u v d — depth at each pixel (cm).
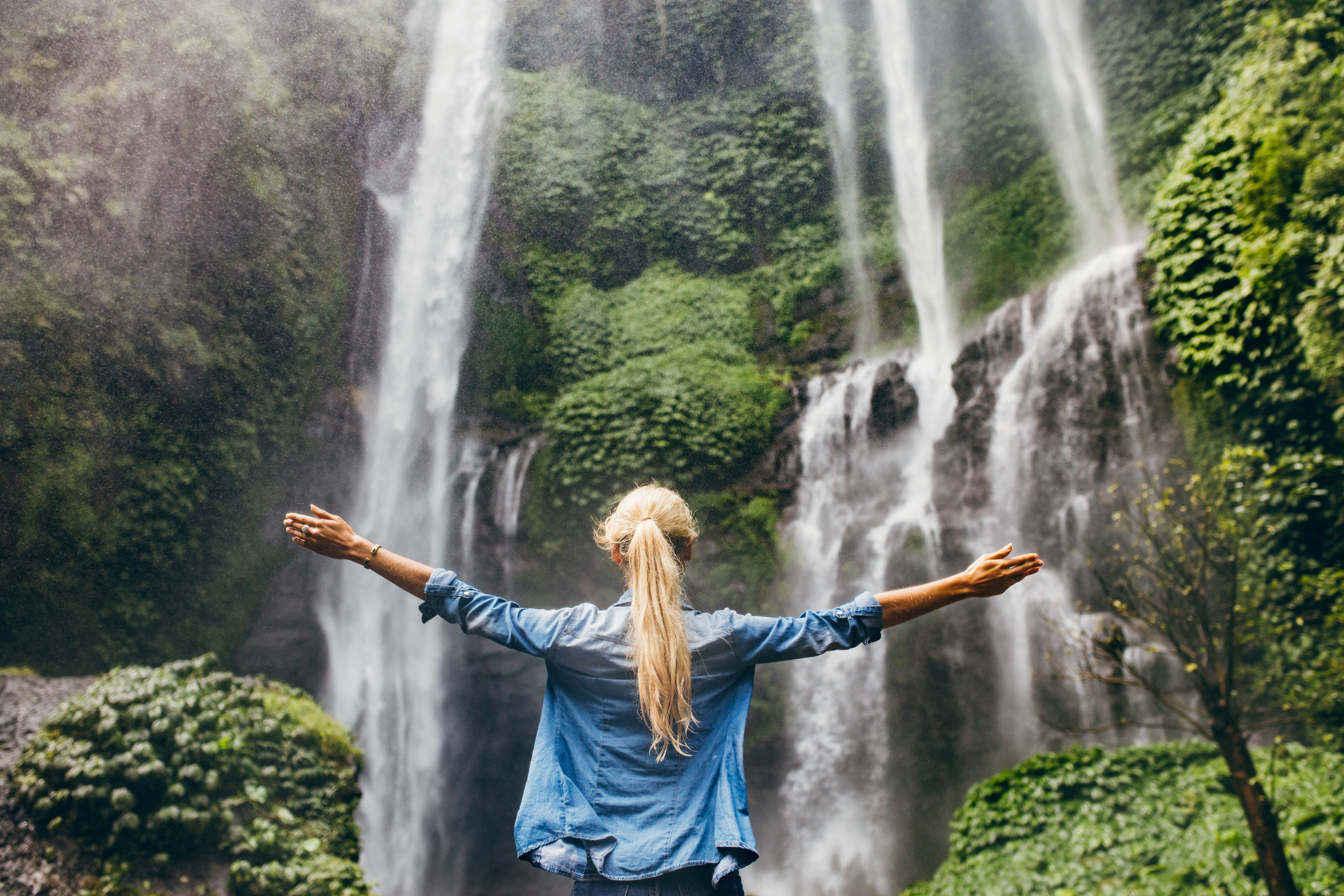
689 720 166
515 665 1370
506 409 1498
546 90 1648
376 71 1452
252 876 662
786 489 1430
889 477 1377
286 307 1271
